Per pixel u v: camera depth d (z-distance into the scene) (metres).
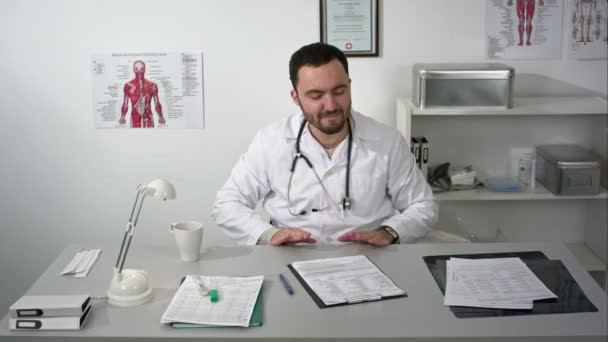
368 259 2.02
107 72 3.29
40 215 3.46
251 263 2.01
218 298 1.75
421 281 1.87
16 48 3.27
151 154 3.39
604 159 3.16
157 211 3.46
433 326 1.61
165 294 1.81
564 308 1.70
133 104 3.32
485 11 3.18
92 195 3.44
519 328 1.60
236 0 3.21
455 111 2.93
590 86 3.25
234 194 2.46
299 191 2.41
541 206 3.42
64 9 3.23
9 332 1.62
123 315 1.69
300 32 3.22
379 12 3.20
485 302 1.73
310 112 2.18
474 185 3.18
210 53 3.26
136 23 3.24
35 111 3.34
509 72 2.91
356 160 2.38
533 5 3.17
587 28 3.19
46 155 3.39
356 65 3.25
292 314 1.68
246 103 3.31
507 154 3.34
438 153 3.34
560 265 1.95
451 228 3.45
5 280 3.53
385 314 1.68
